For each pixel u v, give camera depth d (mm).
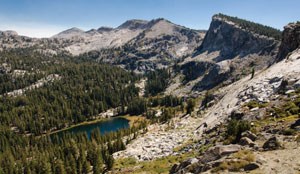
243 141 37906
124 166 84500
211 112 123812
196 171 33156
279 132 42469
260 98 89938
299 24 147125
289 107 63688
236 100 105875
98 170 91312
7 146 147375
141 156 92188
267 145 34438
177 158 68250
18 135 173250
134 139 130125
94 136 151625
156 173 57812
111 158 90125
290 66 101938
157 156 85375
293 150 31922
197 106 168125
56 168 100000
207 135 86688
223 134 69688
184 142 94375
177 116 167250
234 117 82062
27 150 143875
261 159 29391
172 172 43812
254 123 60594
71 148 120938
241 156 30688
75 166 101750
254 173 26828
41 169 104562
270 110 68438
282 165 27891
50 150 127938
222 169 28906
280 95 81125
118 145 114562
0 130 180375
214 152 35000
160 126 149625
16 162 125500
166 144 99438
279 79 95562
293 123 43719
